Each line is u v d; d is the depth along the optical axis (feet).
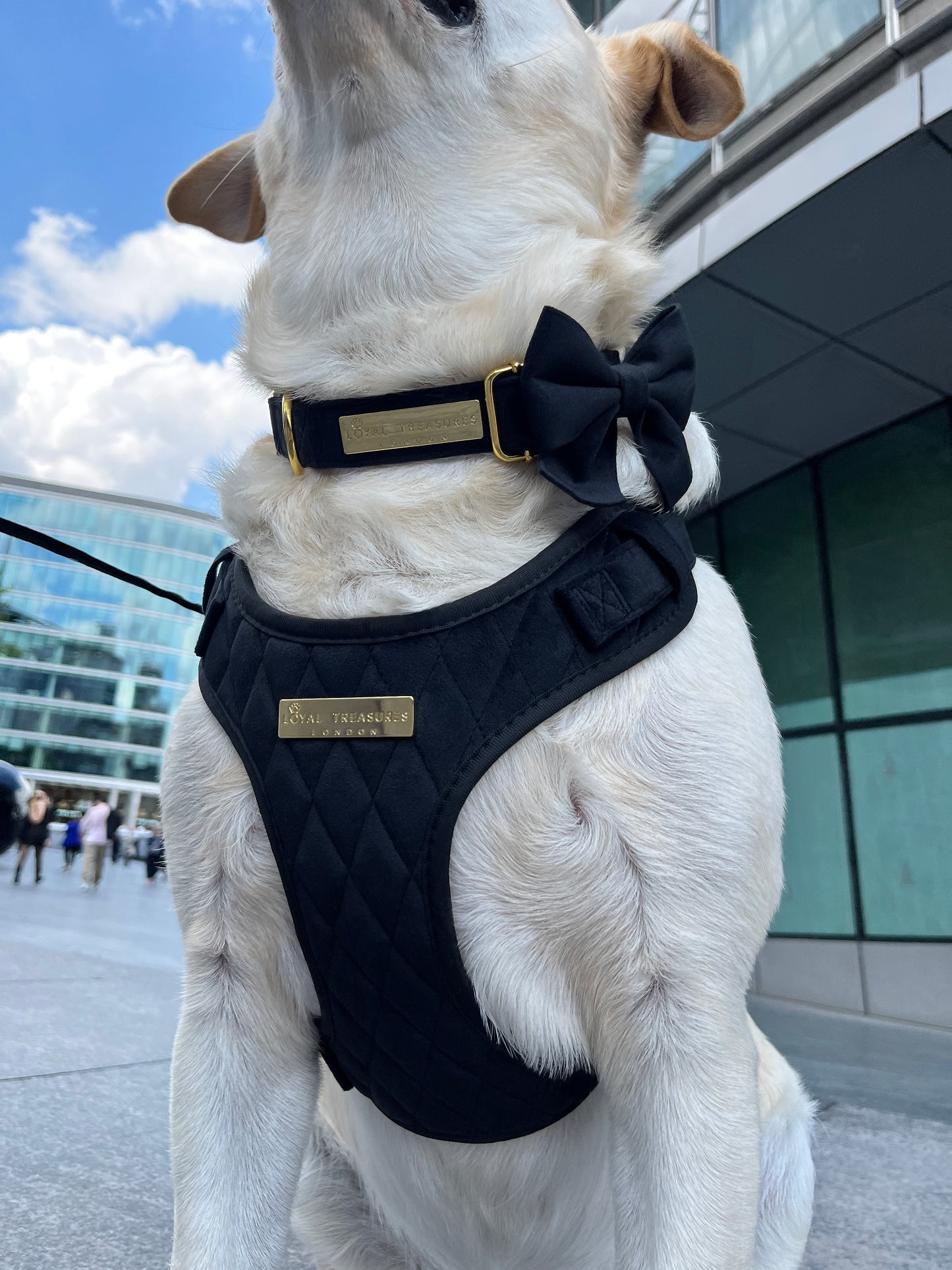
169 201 1.78
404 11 1.17
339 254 1.22
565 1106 1.18
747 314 5.55
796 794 7.02
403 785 1.04
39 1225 1.91
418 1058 1.12
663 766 1.07
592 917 1.05
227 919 1.14
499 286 1.18
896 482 6.61
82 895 12.00
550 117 1.26
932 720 6.22
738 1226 1.02
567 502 1.14
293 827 1.07
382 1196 1.43
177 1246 1.12
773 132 5.27
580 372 1.09
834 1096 3.57
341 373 1.19
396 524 1.11
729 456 7.17
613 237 1.36
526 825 1.04
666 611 1.12
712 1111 1.04
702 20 5.95
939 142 4.37
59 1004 3.97
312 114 1.26
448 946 1.04
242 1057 1.16
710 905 1.06
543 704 1.04
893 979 6.16
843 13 5.06
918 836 6.21
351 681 1.07
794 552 7.27
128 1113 2.65
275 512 1.20
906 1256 2.01
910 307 5.42
